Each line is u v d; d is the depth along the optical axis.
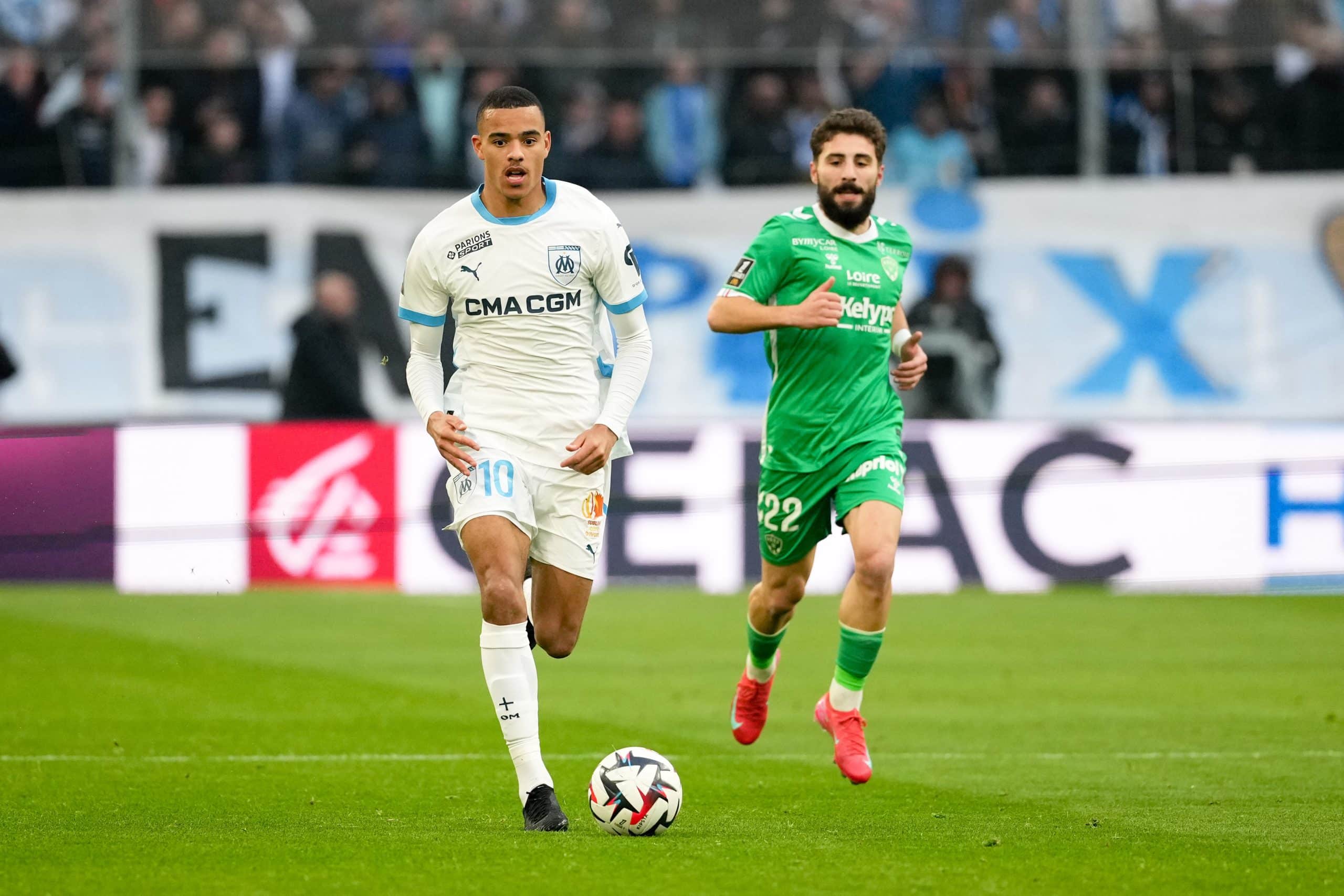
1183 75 52.28
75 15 50.47
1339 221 51.28
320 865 15.59
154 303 50.09
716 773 22.39
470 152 51.47
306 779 21.58
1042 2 52.00
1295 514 46.69
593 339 19.06
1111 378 51.03
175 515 45.53
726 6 51.88
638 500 46.28
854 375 20.17
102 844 16.73
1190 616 42.41
